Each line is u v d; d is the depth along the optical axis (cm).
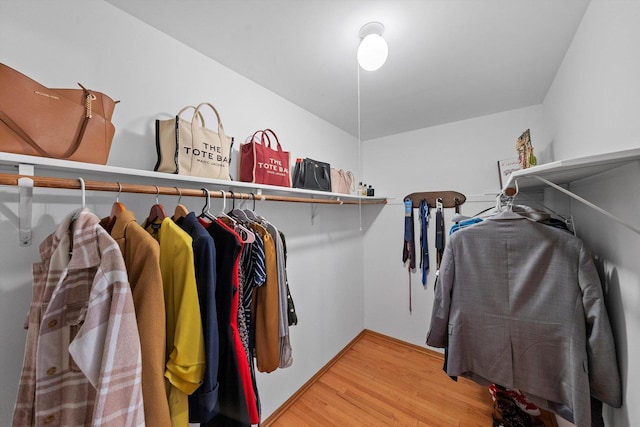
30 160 66
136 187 87
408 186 267
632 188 76
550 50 134
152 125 114
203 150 111
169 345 74
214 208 142
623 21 79
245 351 97
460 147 238
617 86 83
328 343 232
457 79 164
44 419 60
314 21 113
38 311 68
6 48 80
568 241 100
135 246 70
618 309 89
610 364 87
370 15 110
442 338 128
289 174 159
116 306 58
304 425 164
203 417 72
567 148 138
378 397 188
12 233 81
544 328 102
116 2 101
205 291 75
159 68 118
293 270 194
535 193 198
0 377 80
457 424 162
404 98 192
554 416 162
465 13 109
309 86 172
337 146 253
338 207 251
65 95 76
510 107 209
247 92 160
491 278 115
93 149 80
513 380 109
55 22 89
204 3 102
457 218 171
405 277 268
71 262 62
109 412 55
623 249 85
